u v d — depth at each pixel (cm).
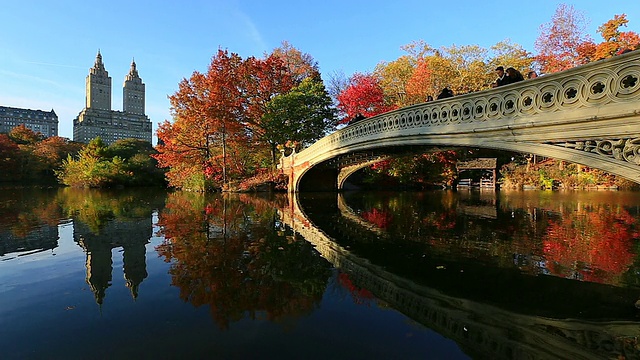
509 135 659
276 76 2917
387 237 796
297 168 2269
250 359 280
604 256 604
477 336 329
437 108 885
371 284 475
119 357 282
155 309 380
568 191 2481
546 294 437
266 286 459
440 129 873
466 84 2717
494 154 3222
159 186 3541
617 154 473
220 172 2648
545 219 1052
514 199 1806
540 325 354
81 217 1098
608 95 480
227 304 397
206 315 366
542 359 288
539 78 588
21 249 654
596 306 401
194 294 426
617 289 453
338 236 808
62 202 1644
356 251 659
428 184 2928
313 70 3584
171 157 2606
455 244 718
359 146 1404
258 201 1730
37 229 872
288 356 286
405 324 352
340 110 2867
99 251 639
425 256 623
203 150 2773
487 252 646
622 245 683
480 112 736
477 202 1648
